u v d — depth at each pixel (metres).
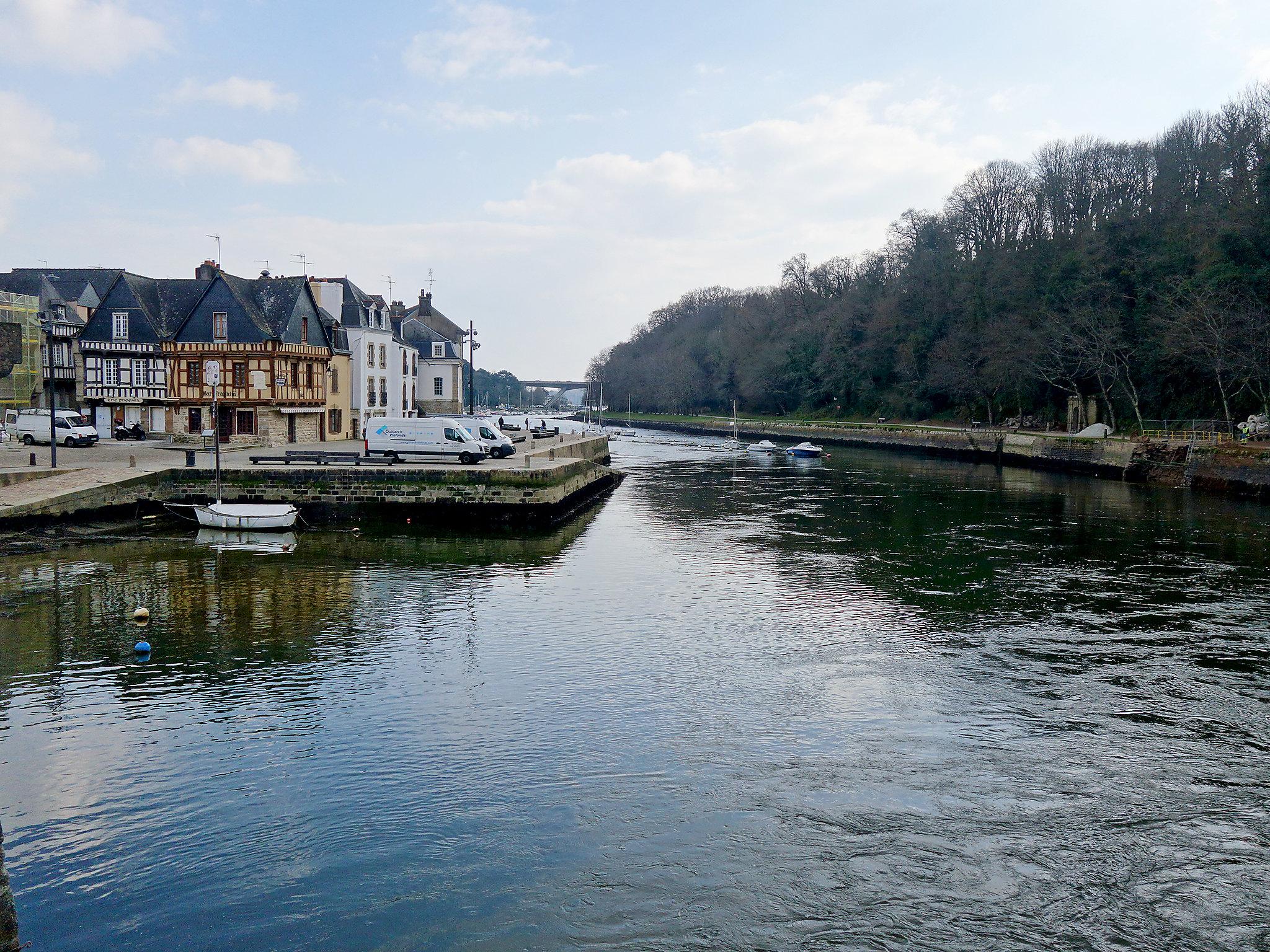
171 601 23.98
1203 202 74.56
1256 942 10.00
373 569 28.59
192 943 9.96
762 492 53.81
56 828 12.27
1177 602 24.44
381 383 72.38
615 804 12.98
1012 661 19.39
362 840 12.03
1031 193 96.00
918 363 112.12
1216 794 13.37
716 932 10.14
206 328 57.19
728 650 20.17
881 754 14.69
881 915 10.45
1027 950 9.87
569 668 18.91
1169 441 58.09
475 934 10.12
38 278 69.94
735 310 179.75
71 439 51.47
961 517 41.62
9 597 24.22
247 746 14.85
